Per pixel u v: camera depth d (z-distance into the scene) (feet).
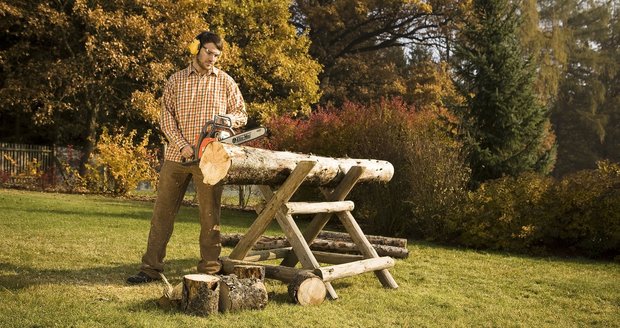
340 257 19.72
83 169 69.10
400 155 35.09
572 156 146.20
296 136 42.68
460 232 32.30
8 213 32.91
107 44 60.44
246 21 82.07
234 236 25.11
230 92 17.65
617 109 150.71
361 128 38.04
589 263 26.89
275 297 16.15
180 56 68.18
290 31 85.61
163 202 17.53
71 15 66.54
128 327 12.50
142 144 60.08
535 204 30.50
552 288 19.70
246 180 15.97
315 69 88.89
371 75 115.34
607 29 157.69
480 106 42.96
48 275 17.47
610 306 17.42
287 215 16.87
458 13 107.24
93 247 22.90
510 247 29.60
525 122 42.91
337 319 14.20
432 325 14.19
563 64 120.88
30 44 70.33
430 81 105.60
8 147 69.05
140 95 63.16
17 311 13.14
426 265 23.22
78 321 12.64
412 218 34.78
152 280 17.57
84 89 65.82
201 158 15.15
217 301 13.91
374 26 118.73
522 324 14.76
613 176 30.60
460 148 38.91
